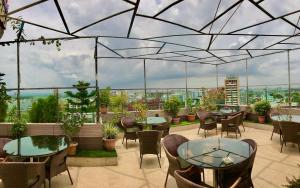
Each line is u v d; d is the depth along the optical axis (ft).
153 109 32.19
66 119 18.98
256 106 30.42
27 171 10.16
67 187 13.84
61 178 15.12
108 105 28.53
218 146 12.83
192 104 34.78
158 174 15.60
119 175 15.53
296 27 17.35
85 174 15.76
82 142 19.03
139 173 15.81
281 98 29.58
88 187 13.82
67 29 16.42
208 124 25.08
